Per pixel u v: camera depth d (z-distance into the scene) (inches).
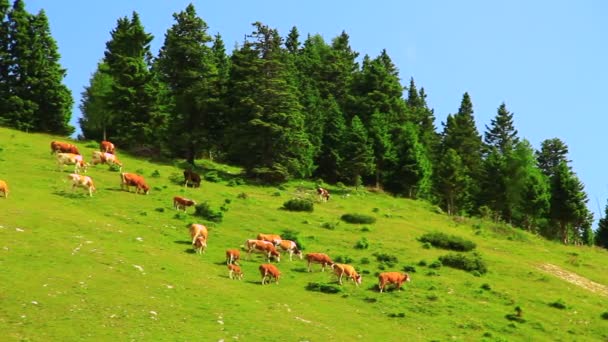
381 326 1457.9
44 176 2351.1
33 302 1130.0
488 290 1936.5
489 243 2753.4
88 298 1206.3
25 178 2268.7
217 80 3595.0
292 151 3417.8
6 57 3614.7
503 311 1753.2
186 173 2736.2
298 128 3459.6
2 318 1047.6
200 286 1457.9
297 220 2492.6
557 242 3378.4
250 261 1845.5
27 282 1221.1
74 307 1147.9
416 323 1537.9
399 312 1595.7
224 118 3558.1
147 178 2753.4
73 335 1029.2
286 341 1181.7
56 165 2596.0
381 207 3196.4
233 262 1743.4
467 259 2158.0
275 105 3417.8
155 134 3484.3
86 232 1710.1
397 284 1788.9
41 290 1193.4
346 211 2888.8
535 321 1708.9
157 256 1638.8
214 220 2218.3
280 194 3004.4
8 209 1756.9
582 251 3034.0
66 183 2289.6
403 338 1387.8
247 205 2586.1
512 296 1913.1
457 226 3048.7
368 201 3309.5
